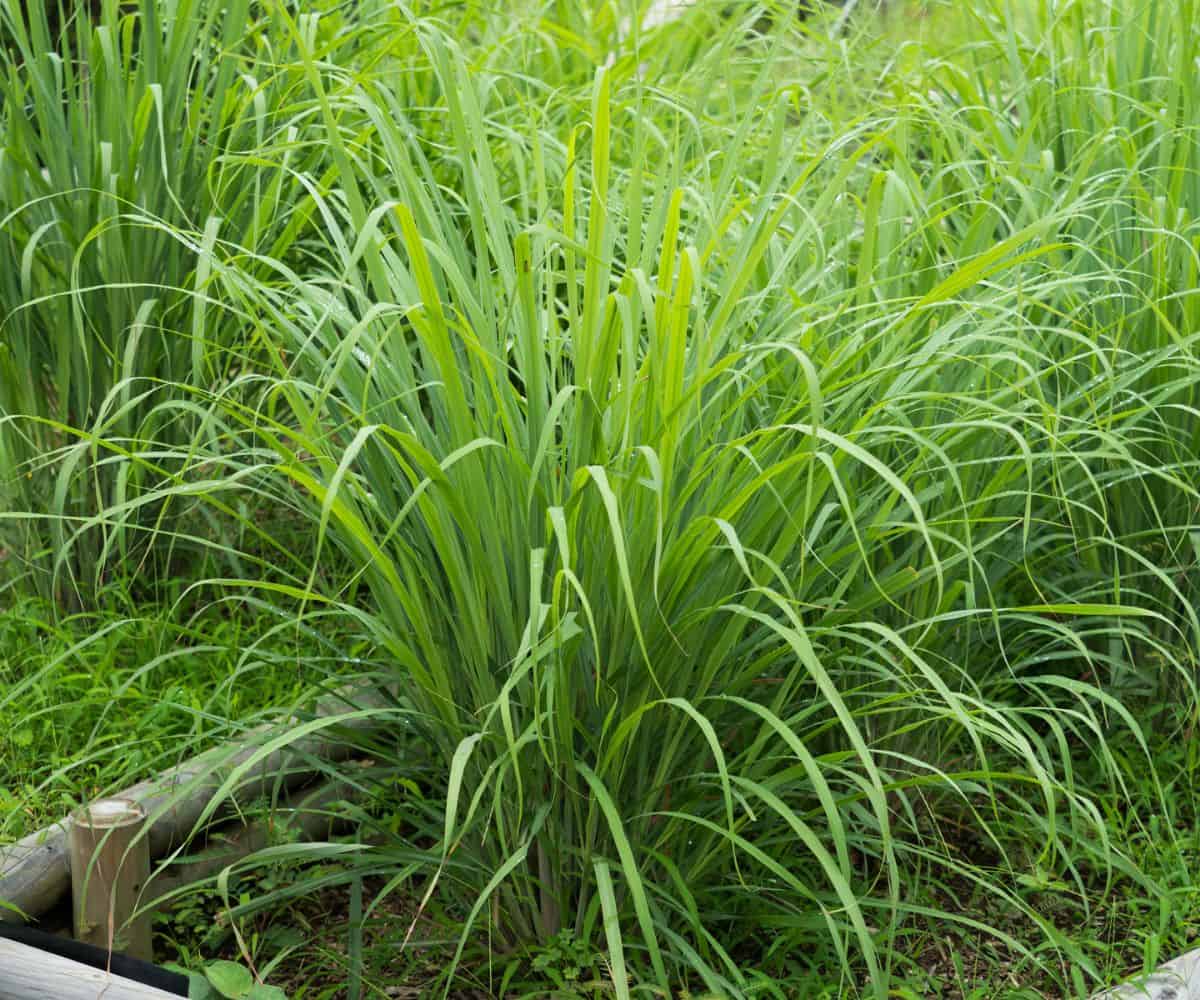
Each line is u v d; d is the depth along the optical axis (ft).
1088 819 9.94
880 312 9.36
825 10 14.10
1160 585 11.07
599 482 6.83
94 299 11.21
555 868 8.38
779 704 8.41
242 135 11.61
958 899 9.78
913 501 6.91
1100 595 10.95
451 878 8.64
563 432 8.20
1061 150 12.00
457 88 9.36
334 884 9.34
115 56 11.08
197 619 11.82
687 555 7.66
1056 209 10.08
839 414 8.46
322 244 11.39
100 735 10.15
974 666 10.50
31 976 7.53
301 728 7.75
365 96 8.98
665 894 8.33
